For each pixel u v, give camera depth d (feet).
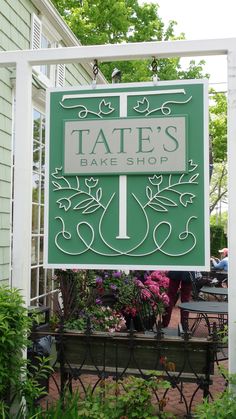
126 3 62.13
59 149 12.50
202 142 11.78
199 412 9.45
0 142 19.25
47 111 12.60
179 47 11.94
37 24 23.53
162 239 11.78
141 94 12.15
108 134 12.21
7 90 19.86
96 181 12.23
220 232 73.46
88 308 19.26
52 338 15.40
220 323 21.99
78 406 11.05
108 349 11.60
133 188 12.04
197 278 33.94
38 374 11.62
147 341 11.28
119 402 10.25
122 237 11.97
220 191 95.35
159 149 11.93
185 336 11.05
